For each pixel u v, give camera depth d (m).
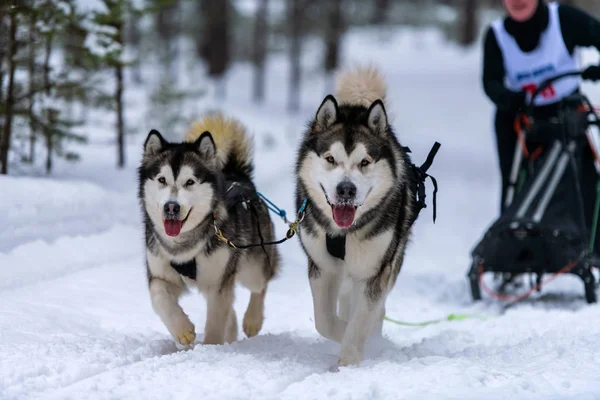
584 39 9.28
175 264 6.02
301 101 38.19
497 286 9.74
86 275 8.01
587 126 8.77
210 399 4.22
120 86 14.94
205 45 40.44
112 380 4.55
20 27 10.80
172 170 5.89
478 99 37.16
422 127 32.09
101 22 11.65
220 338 6.15
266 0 39.34
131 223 10.62
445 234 15.31
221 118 7.30
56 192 9.98
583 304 8.41
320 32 39.75
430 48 49.94
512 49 9.43
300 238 5.95
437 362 5.04
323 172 5.49
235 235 6.38
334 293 5.90
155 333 6.41
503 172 9.55
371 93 6.51
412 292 9.45
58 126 13.43
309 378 4.71
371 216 5.55
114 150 17.28
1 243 7.84
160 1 13.97
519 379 4.46
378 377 4.65
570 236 8.34
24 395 4.28
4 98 10.82
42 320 6.12
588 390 4.29
